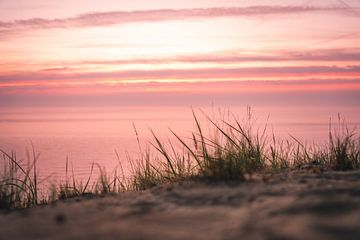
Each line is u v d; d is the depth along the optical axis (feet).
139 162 21.68
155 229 9.98
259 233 9.28
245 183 14.96
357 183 14.47
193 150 19.49
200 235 9.39
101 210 12.50
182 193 13.76
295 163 22.59
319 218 10.08
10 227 11.20
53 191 17.62
